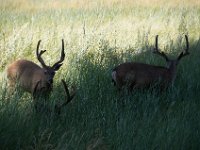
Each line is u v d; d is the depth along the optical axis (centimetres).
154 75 3125
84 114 2627
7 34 4403
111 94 2972
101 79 3178
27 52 3872
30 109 2484
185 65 3619
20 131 2212
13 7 6769
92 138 2328
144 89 3139
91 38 4191
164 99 3045
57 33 4441
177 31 5003
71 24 5128
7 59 3725
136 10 6319
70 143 2205
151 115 2638
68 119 2533
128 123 2500
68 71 3275
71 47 3934
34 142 2191
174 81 3312
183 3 7169
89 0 7262
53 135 2325
